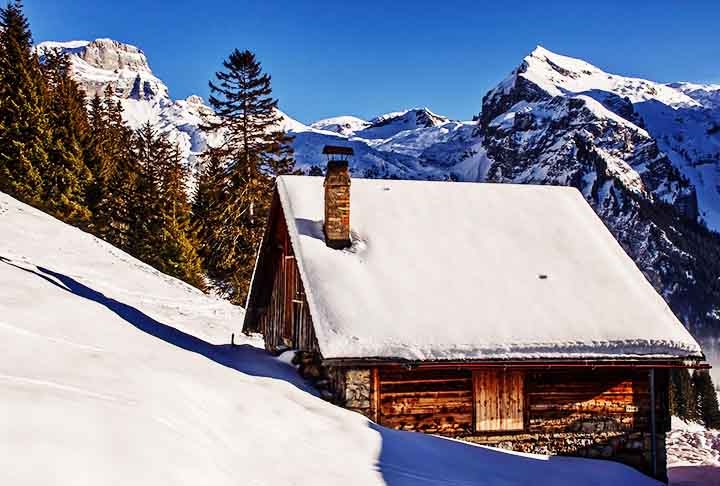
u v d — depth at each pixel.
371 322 13.08
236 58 32.81
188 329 20.83
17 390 6.15
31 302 10.78
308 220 15.68
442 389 13.55
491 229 16.67
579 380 14.12
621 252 16.77
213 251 35.28
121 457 5.63
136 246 40.16
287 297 16.72
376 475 8.52
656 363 13.56
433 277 14.60
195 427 7.37
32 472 4.83
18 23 46.56
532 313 13.93
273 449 8.07
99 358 8.44
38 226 27.73
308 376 14.19
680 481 14.66
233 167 33.03
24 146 36.62
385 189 17.52
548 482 11.05
